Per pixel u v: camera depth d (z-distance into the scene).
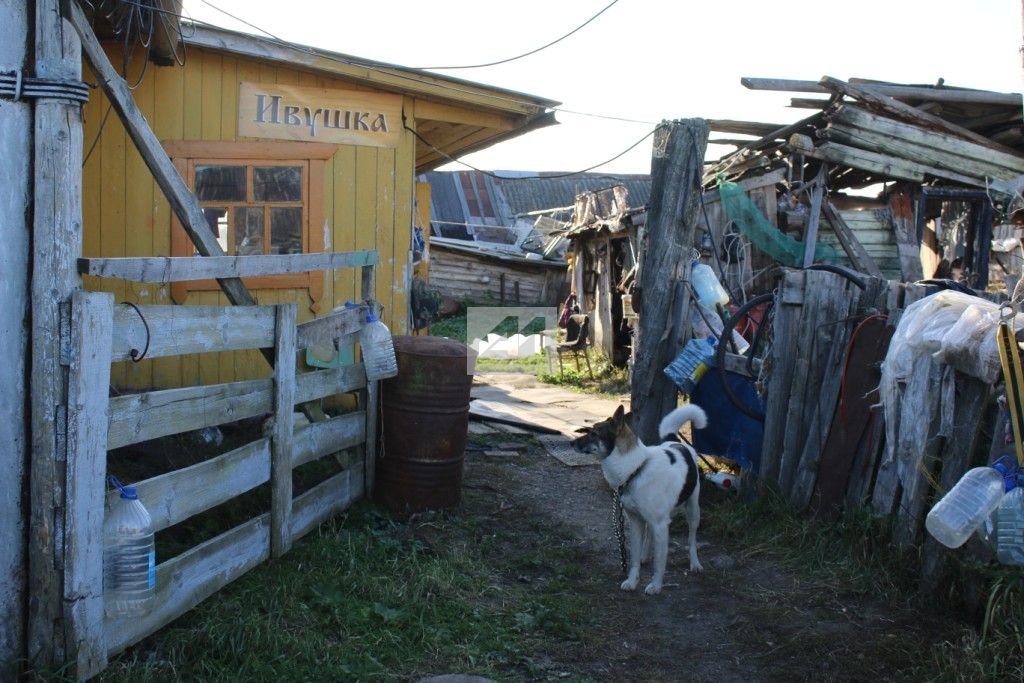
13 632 3.08
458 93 7.47
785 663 4.00
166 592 3.56
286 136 7.23
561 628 4.32
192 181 7.09
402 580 4.67
